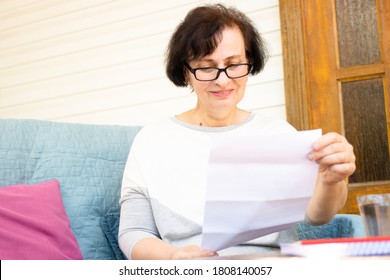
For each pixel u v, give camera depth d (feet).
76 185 5.40
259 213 2.90
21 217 4.50
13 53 11.04
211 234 2.90
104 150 5.76
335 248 1.98
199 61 4.36
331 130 7.43
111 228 5.33
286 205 2.95
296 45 7.70
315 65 7.63
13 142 5.32
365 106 7.32
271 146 2.69
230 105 4.45
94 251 5.16
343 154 3.08
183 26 4.50
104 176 5.59
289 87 7.68
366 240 1.96
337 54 7.54
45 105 10.50
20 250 4.29
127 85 9.60
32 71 10.75
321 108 7.52
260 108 8.13
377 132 7.22
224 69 4.27
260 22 8.26
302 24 7.72
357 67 7.38
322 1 7.70
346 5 7.62
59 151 5.51
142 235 4.11
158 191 4.53
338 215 5.12
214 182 2.71
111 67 9.81
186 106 8.97
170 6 9.31
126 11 9.78
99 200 5.44
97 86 9.92
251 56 4.81
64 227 4.83
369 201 2.55
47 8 10.73
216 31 4.24
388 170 7.11
